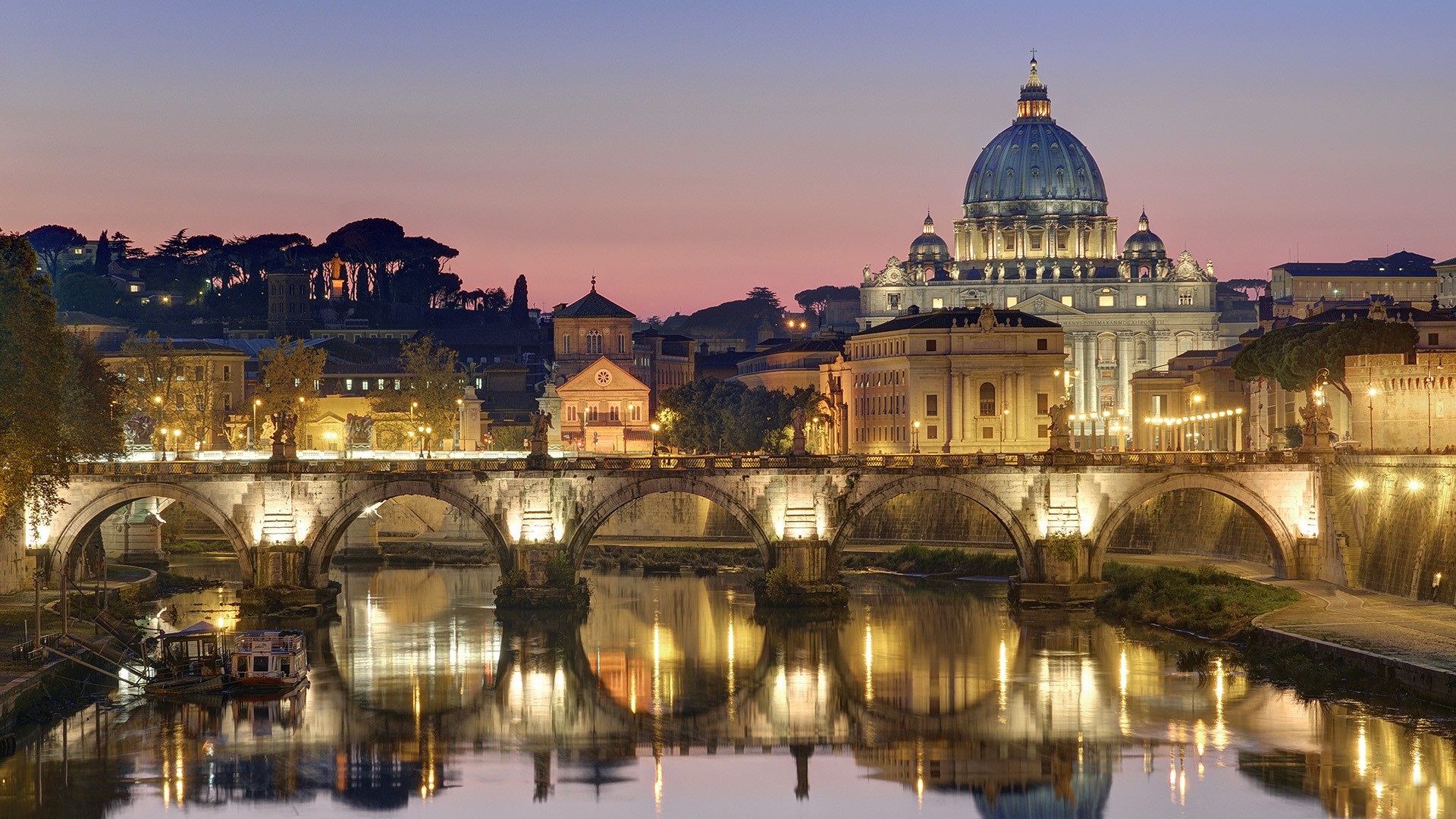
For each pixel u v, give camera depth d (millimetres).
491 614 198625
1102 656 165250
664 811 120250
